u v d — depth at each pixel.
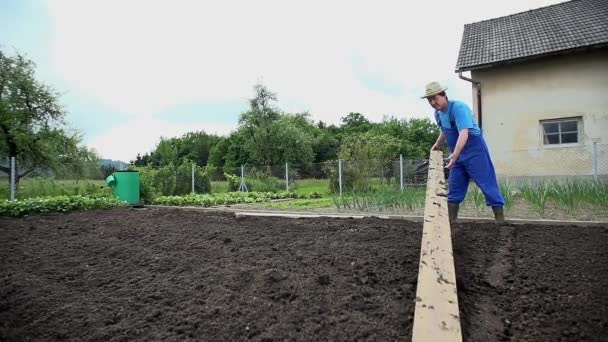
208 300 2.41
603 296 2.17
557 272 2.55
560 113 10.63
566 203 5.51
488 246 3.16
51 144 16.28
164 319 2.20
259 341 1.88
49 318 2.31
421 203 7.01
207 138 65.06
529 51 10.91
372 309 2.12
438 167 3.60
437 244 2.30
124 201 9.36
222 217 5.56
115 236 4.48
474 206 6.52
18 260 3.59
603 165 10.10
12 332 2.14
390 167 13.05
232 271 2.90
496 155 11.50
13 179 10.79
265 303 2.29
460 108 3.76
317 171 15.50
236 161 40.19
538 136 10.96
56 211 7.15
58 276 3.09
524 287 2.37
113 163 18.77
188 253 3.53
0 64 16.08
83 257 3.63
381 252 3.07
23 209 6.69
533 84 10.98
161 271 3.08
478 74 11.75
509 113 11.31
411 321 1.97
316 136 50.12
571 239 3.23
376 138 21.48
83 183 13.74
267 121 32.62
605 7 11.59
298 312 2.14
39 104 16.48
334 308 2.16
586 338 1.79
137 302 2.47
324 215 5.71
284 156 32.25
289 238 3.81
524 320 2.00
